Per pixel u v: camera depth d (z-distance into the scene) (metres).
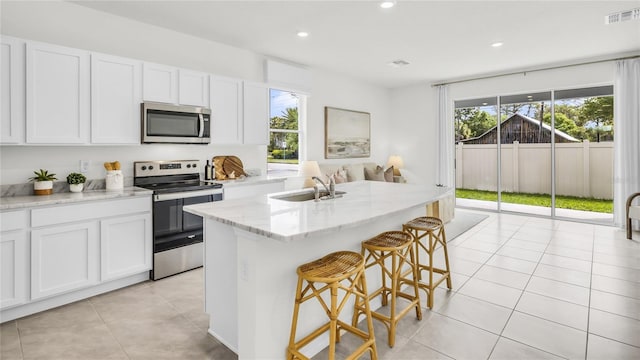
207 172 4.12
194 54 3.99
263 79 4.77
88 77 2.92
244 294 1.80
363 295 1.86
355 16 3.41
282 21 3.54
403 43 4.28
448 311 2.54
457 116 6.70
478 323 2.36
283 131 5.16
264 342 1.79
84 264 2.73
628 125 4.75
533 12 3.33
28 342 2.15
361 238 2.46
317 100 5.71
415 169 7.11
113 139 3.09
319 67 5.52
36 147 2.94
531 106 5.79
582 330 2.25
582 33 3.94
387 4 3.13
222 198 3.73
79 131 2.88
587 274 3.22
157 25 3.64
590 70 5.07
